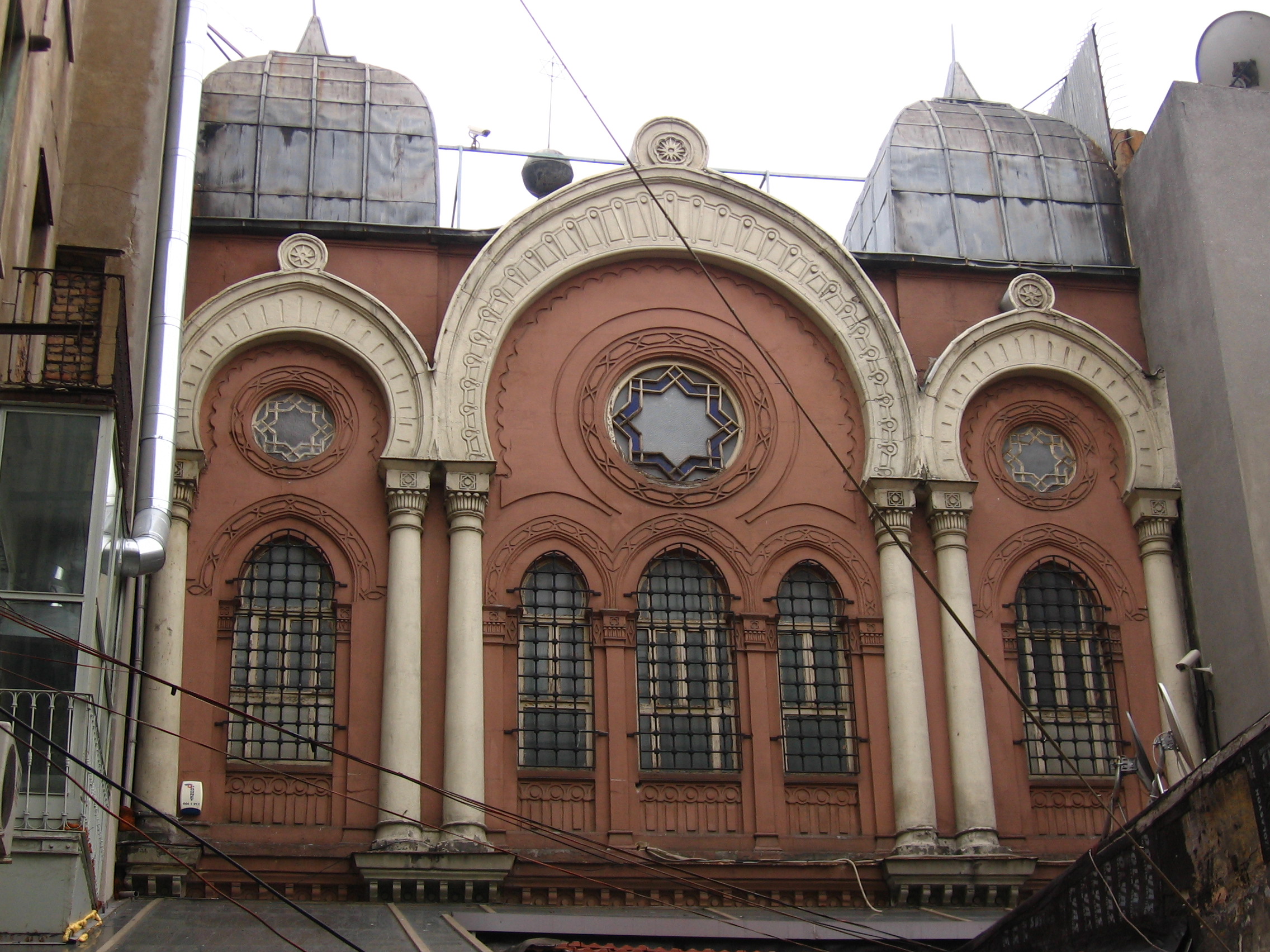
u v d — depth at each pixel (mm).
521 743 24438
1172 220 27719
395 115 28500
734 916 22859
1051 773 25391
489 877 23047
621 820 24141
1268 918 14383
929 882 23953
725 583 25672
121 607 21016
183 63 24406
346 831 23547
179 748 23469
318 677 24438
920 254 28469
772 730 24953
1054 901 18031
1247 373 26047
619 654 25000
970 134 30188
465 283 26172
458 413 25578
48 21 20047
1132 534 26844
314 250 26172
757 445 26484
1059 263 28891
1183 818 15703
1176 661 25906
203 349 25344
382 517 25281
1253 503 25297
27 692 16641
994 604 26109
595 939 21594
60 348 20266
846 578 25953
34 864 16422
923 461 26297
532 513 25594
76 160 23156
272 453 25453
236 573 24688
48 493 17578
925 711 25109
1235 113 27875
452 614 24562
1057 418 27453
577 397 26312
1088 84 31250
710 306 27156
